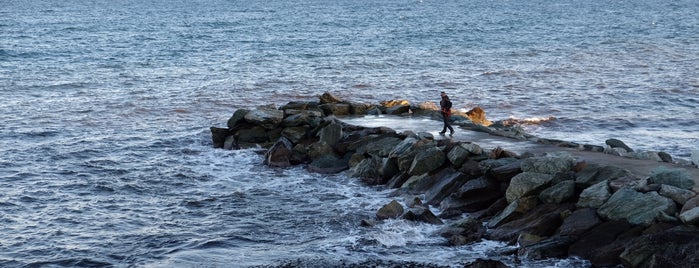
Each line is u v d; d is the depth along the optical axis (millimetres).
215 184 27969
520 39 92688
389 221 22297
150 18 144000
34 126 39312
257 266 19172
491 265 17766
